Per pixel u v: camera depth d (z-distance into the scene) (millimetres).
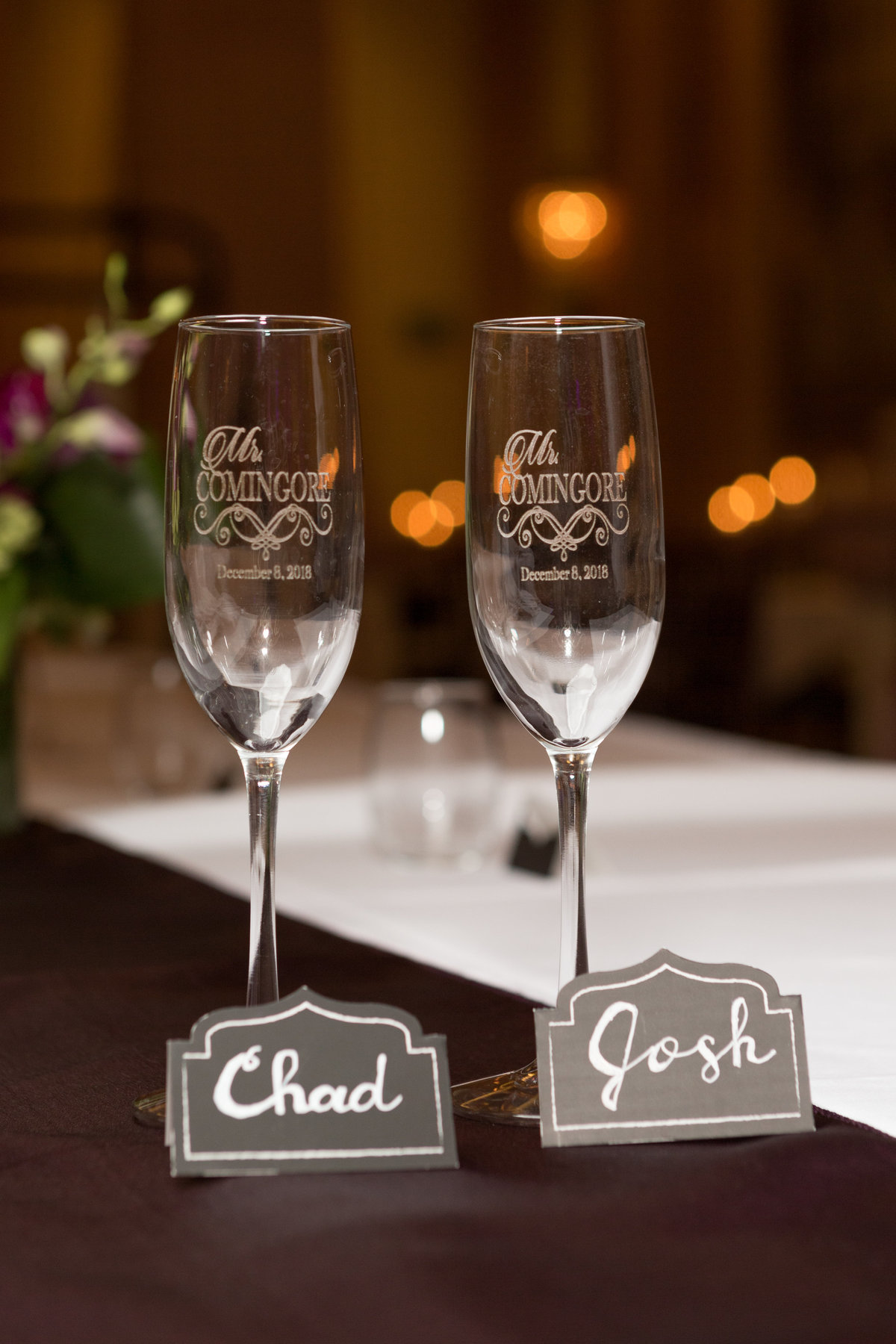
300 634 608
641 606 618
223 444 605
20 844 1227
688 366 7551
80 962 904
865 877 1108
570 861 630
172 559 618
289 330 609
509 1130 619
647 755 1658
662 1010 612
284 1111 579
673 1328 446
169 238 3641
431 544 7633
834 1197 539
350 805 1430
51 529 1269
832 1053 733
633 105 7543
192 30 7371
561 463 612
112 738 1623
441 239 7770
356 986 834
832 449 7254
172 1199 547
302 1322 451
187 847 1263
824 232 7246
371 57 7629
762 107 7305
